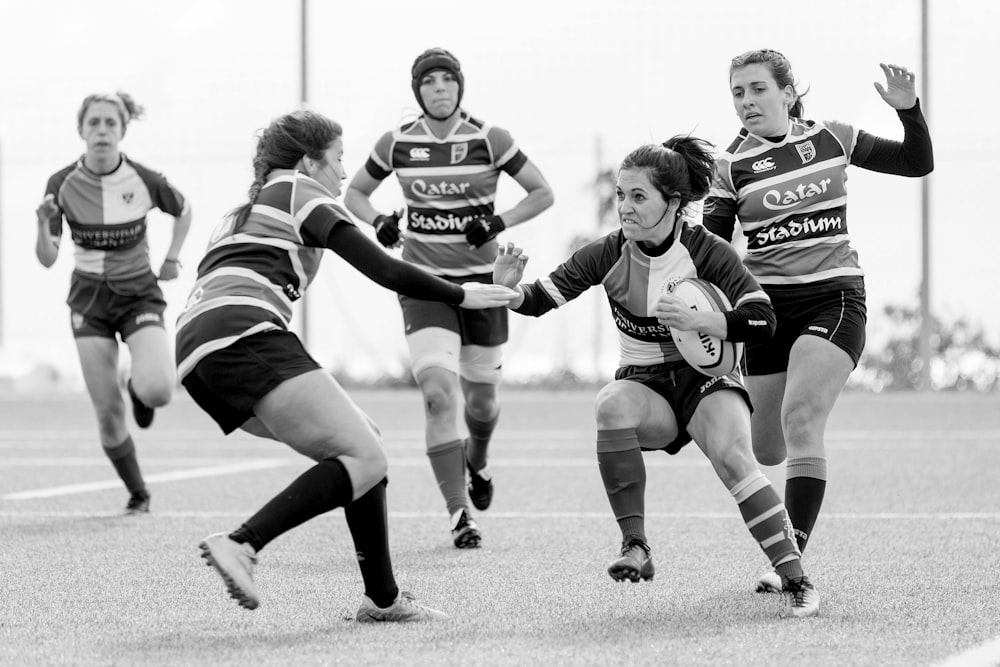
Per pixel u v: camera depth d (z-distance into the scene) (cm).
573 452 4569
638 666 1559
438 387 2673
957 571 2222
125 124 3128
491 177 2862
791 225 2219
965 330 7788
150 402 3036
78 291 3102
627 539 1905
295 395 1745
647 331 1975
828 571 2227
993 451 4494
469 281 2869
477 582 2162
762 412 2292
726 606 1945
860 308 2209
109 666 1575
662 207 1920
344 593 2058
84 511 3120
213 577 2208
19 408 7356
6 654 1638
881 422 5850
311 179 1844
